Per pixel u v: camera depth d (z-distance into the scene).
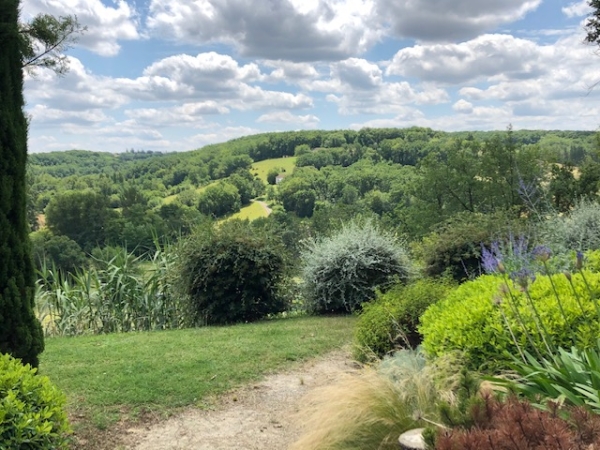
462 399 2.67
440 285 7.30
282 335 8.35
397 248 11.48
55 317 10.61
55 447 3.12
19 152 4.41
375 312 6.71
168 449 4.21
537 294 4.19
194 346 7.49
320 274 11.15
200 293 10.69
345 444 3.33
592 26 12.78
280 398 5.39
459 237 11.42
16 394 3.04
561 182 21.08
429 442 2.17
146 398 5.19
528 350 3.68
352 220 12.39
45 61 4.68
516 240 9.90
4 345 4.24
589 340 3.46
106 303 10.84
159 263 11.27
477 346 3.84
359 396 3.45
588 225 9.35
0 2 4.26
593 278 4.32
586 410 2.26
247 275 10.73
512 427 1.95
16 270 4.34
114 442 4.30
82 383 5.61
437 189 26.09
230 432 4.55
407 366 4.09
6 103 4.31
